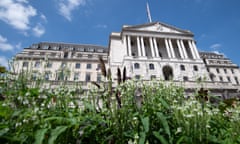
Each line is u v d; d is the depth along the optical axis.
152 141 2.87
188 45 41.25
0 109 2.61
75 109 3.59
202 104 3.03
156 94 3.99
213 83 25.89
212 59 58.81
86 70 42.09
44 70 4.37
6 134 2.15
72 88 3.87
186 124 2.73
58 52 44.44
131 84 3.82
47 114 2.85
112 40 39.44
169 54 36.38
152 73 31.22
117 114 2.91
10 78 3.54
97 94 3.80
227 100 4.76
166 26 41.75
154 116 3.26
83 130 2.64
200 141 2.54
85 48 51.00
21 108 2.77
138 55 35.28
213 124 3.40
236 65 57.78
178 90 4.38
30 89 3.18
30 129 2.35
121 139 2.71
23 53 40.66
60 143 2.43
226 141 2.92
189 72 33.06
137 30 38.22
